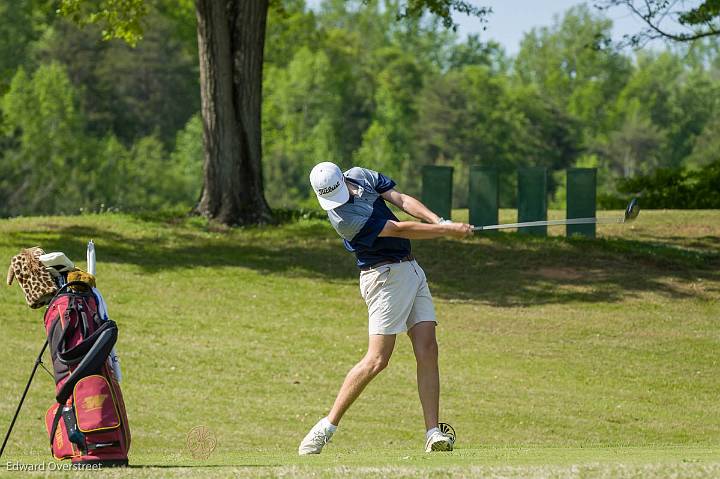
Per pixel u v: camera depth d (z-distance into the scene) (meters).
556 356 46.34
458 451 22.14
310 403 39.50
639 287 57.03
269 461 19.05
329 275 58.94
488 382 42.56
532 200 66.94
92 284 17.97
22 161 189.12
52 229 66.19
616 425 37.91
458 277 58.59
